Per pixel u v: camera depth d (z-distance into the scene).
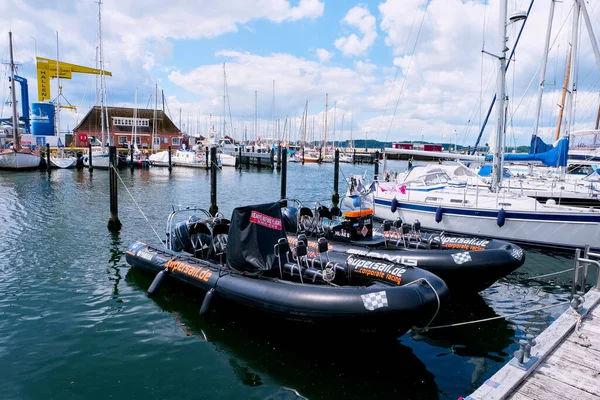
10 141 52.94
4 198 20.55
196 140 76.31
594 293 6.02
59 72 48.81
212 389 5.05
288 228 11.05
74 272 9.37
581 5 14.11
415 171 15.65
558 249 11.43
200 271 7.43
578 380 3.90
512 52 15.12
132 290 8.27
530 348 4.15
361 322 5.39
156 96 57.69
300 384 5.18
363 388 5.14
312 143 83.50
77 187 25.88
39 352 5.89
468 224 12.68
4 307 7.40
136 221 15.35
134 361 5.68
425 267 7.85
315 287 5.90
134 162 44.19
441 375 5.50
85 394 4.94
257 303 6.19
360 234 9.32
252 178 38.09
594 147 18.47
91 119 57.84
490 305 8.02
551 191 15.36
